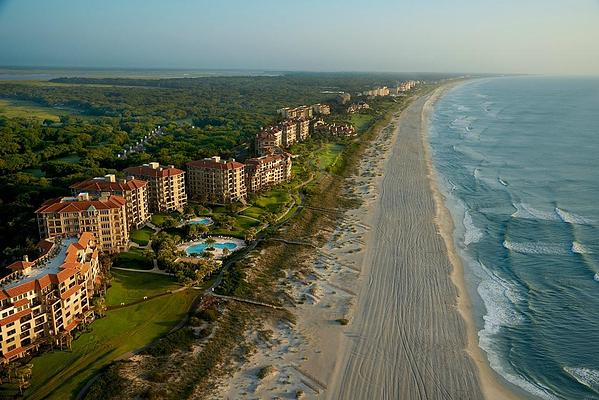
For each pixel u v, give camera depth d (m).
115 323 110.31
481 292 130.50
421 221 183.50
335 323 115.38
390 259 150.62
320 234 170.50
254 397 89.94
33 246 131.88
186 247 154.88
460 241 165.00
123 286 127.12
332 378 96.00
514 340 109.31
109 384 89.62
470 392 92.62
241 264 140.12
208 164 198.00
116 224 145.12
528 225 175.88
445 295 128.62
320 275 140.00
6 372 90.75
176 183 186.38
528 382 95.94
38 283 98.75
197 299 122.38
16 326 95.12
